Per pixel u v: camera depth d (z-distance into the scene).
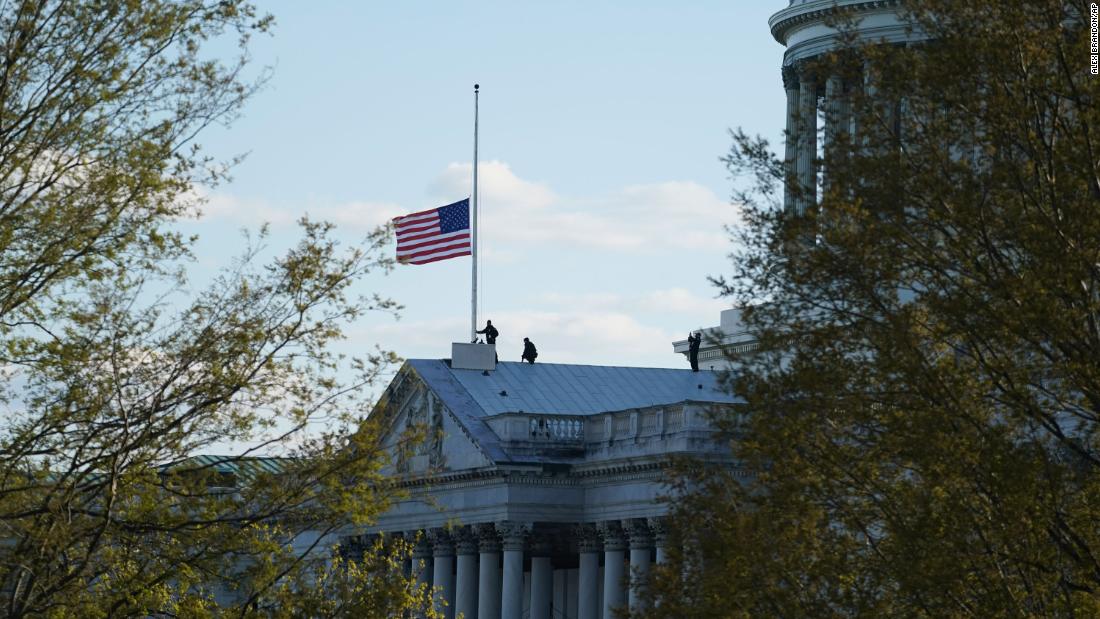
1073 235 194.25
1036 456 198.75
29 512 198.00
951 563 195.50
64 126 199.50
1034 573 198.38
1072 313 193.88
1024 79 198.88
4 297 198.25
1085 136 195.38
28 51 199.00
